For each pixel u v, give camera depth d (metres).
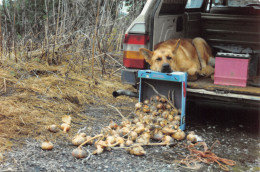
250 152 3.43
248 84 4.07
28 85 4.76
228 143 3.68
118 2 6.74
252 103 3.76
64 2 6.34
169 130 3.64
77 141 3.36
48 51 5.79
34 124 3.77
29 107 4.14
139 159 3.15
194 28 5.16
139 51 4.13
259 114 4.91
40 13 6.99
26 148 3.21
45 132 3.63
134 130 3.58
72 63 5.93
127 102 5.07
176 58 4.30
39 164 2.89
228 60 3.95
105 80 5.78
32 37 6.31
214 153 3.38
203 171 2.95
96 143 3.29
